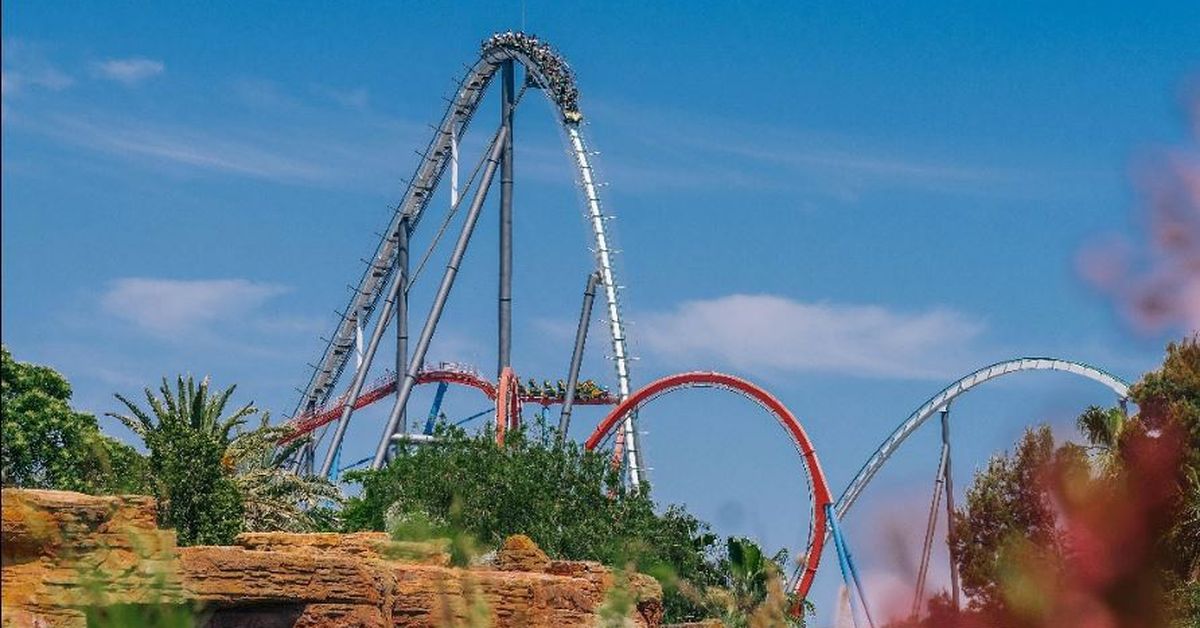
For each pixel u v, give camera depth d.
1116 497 41.09
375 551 51.66
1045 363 137.25
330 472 133.75
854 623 22.64
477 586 26.67
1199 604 50.25
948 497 133.00
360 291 146.00
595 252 147.88
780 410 133.88
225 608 39.81
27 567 34.75
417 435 128.88
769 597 27.14
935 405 143.38
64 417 72.44
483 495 97.75
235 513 75.00
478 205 140.62
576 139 151.38
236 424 84.19
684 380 135.50
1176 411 62.84
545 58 148.88
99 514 35.62
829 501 133.00
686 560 91.19
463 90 147.88
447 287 137.38
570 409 142.25
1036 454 58.81
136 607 23.69
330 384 147.00
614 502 102.94
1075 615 28.30
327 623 41.66
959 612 30.30
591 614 51.22
